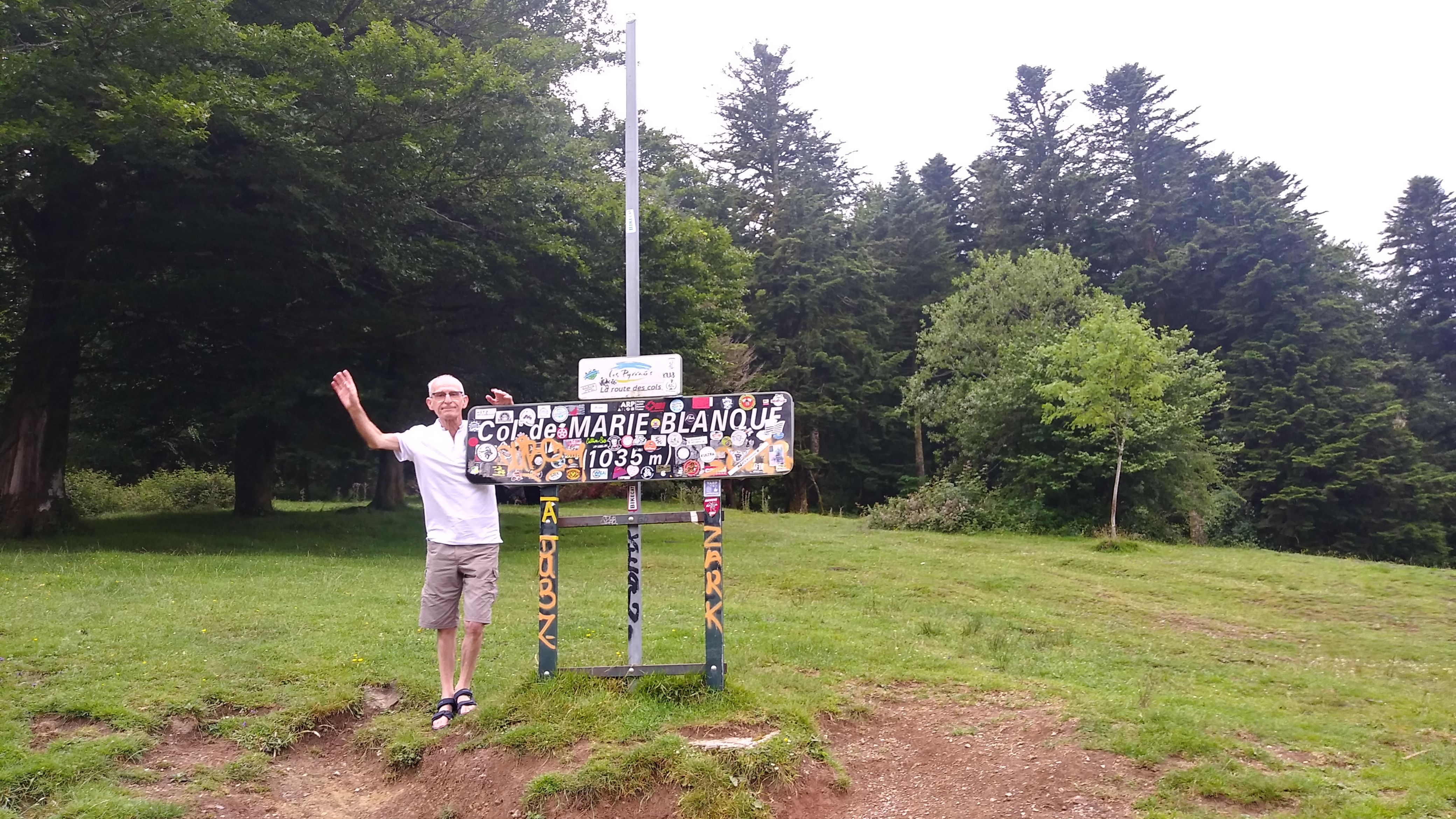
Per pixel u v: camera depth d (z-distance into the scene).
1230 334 36.34
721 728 5.03
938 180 49.62
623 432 5.50
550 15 22.36
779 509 37.28
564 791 4.55
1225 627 10.77
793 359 37.28
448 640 5.52
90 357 18.00
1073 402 19.42
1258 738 5.34
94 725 5.30
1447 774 4.70
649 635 7.68
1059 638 9.14
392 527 18.95
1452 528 30.06
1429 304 42.94
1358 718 6.32
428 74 13.55
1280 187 40.75
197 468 30.17
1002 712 5.63
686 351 20.09
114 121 10.91
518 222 15.83
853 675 6.52
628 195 6.35
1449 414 36.19
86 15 10.92
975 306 29.72
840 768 4.86
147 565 10.85
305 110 13.20
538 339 18.50
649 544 17.06
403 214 14.49
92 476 26.42
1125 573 14.82
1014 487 22.73
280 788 5.03
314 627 7.52
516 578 11.80
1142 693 6.24
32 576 9.40
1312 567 15.79
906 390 32.16
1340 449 30.05
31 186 12.45
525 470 5.49
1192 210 41.16
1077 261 30.25
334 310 16.58
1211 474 22.55
